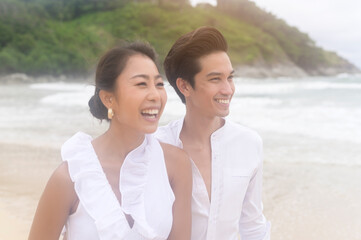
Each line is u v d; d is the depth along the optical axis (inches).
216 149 72.6
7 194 193.8
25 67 3260.3
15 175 228.4
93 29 3996.1
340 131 370.9
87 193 55.4
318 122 433.1
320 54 5856.3
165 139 76.7
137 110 57.4
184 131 76.6
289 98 852.6
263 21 5743.1
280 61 4899.1
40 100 835.4
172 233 62.3
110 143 60.8
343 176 225.9
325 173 231.9
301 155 276.2
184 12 4805.6
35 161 261.4
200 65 69.8
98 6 4690.0
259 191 78.4
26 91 1403.8
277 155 277.6
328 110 552.1
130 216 57.4
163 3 4857.3
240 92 1185.4
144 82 57.6
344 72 6003.9
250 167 74.0
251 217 78.7
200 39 69.5
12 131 382.6
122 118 58.6
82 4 4667.8
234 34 4869.6
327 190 201.9
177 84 74.5
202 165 73.9
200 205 71.6
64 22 4426.7
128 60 57.6
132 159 60.1
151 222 56.5
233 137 73.9
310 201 185.8
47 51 3469.5
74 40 3720.5
